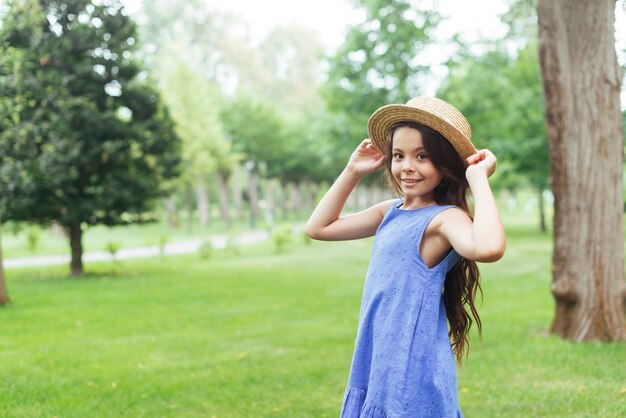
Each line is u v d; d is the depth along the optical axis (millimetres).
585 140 6039
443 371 1973
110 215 15039
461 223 1978
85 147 13727
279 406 4559
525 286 11406
